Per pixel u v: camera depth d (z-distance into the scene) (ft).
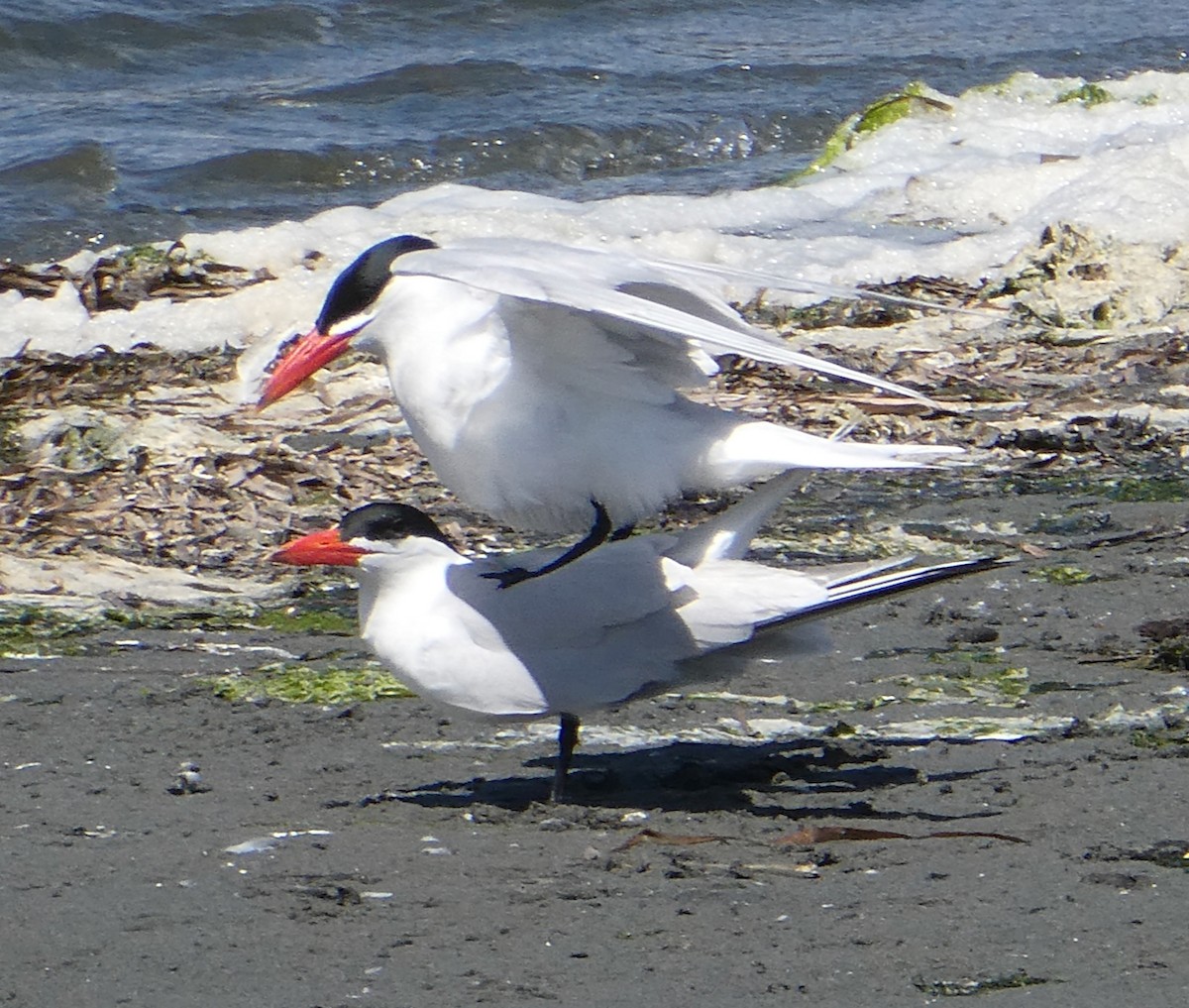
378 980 23.97
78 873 27.99
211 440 55.83
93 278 73.92
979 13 146.00
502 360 33.01
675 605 31.55
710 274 32.14
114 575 46.03
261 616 43.70
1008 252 79.25
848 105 117.80
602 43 133.28
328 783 32.86
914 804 31.04
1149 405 59.57
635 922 25.89
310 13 132.57
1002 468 54.03
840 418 57.47
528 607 31.48
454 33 134.51
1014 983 23.63
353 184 103.60
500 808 31.32
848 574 31.63
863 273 77.61
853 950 24.73
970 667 38.81
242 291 71.15
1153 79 107.65
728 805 31.42
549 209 88.63
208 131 109.09
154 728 35.91
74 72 123.13
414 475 53.57
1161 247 72.74
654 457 32.68
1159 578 44.32
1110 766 32.68
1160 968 24.02
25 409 59.31
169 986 23.89
